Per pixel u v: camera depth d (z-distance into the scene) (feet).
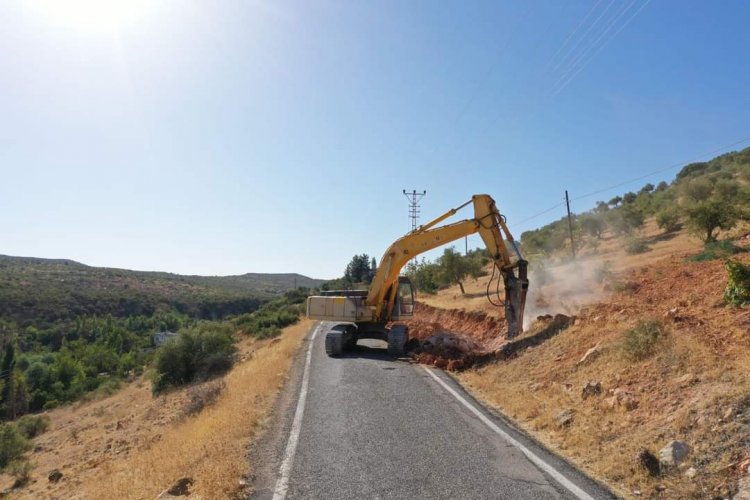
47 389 212.23
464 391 35.91
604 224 143.02
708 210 73.46
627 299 43.80
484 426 26.50
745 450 17.11
